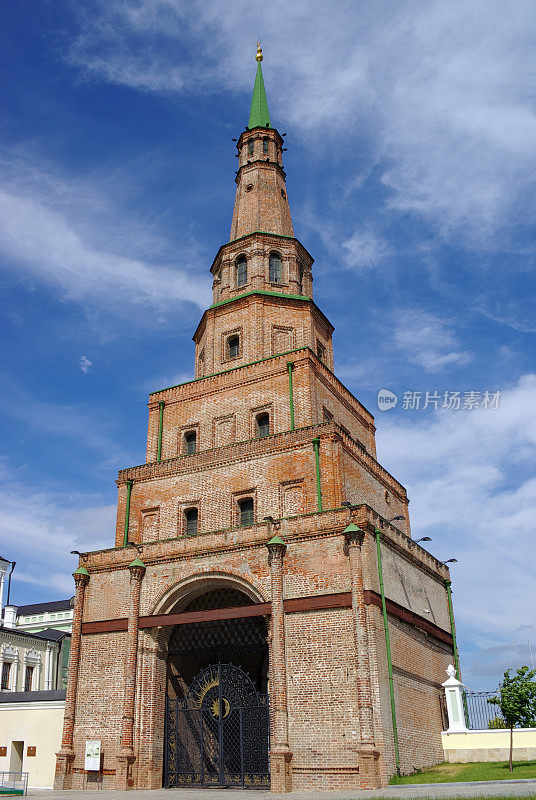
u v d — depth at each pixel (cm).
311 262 4541
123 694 3025
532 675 2577
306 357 3641
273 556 2870
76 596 3316
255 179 4581
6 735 3469
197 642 3228
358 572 2705
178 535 3512
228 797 2392
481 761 2927
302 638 2738
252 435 3650
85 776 2989
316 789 2514
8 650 5206
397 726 2659
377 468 3900
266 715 2884
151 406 4050
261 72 5141
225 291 4275
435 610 3512
